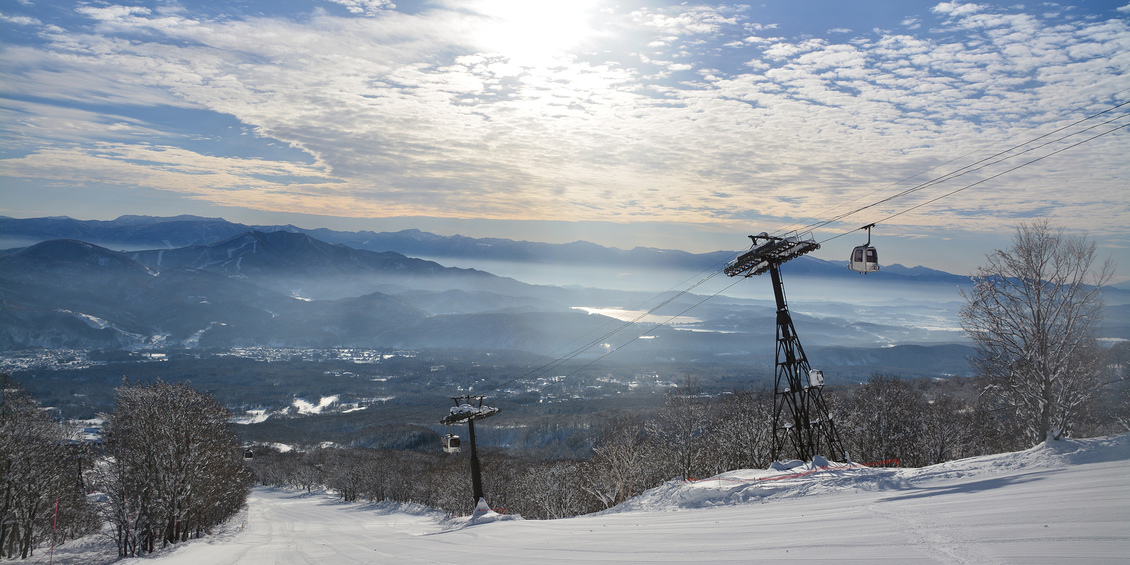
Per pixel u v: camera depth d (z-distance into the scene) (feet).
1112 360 129.59
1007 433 164.25
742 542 53.01
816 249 119.14
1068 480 55.62
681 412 225.76
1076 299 129.80
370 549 102.17
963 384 311.88
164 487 164.25
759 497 81.97
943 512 50.93
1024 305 135.23
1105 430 144.66
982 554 35.73
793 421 126.00
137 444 163.53
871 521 52.47
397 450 582.76
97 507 207.21
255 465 588.50
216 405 196.85
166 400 171.12
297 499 431.84
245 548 126.93
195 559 110.63
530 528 98.22
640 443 217.15
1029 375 134.21
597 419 551.18
